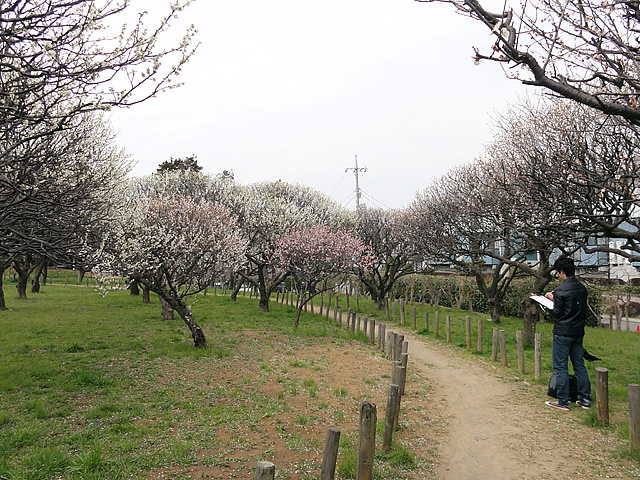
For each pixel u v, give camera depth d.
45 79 4.82
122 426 5.95
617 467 5.24
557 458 5.56
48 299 22.72
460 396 8.35
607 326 20.23
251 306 22.47
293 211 23.30
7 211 6.37
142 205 14.06
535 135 11.58
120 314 17.23
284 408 6.99
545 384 9.04
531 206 10.63
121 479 4.50
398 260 23.97
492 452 5.79
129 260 10.77
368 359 11.12
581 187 8.98
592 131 9.23
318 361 10.55
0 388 7.47
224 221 16.02
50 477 4.48
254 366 9.74
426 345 13.60
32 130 7.16
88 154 9.23
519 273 18.95
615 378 9.36
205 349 11.08
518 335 10.15
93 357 9.98
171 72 5.02
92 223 8.91
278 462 5.11
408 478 4.97
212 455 5.21
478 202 14.80
